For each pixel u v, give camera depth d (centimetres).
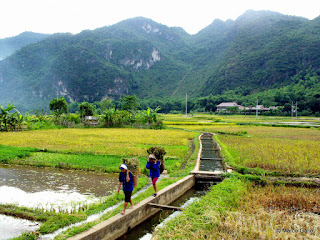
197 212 665
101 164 1308
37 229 614
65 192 916
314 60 11850
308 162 1302
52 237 570
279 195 854
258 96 10319
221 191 834
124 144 2028
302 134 2939
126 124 4188
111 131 3262
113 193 902
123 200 818
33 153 1600
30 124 3612
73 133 2917
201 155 1720
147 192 842
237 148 1795
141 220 723
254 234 565
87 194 895
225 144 2020
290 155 1495
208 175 1120
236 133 2977
